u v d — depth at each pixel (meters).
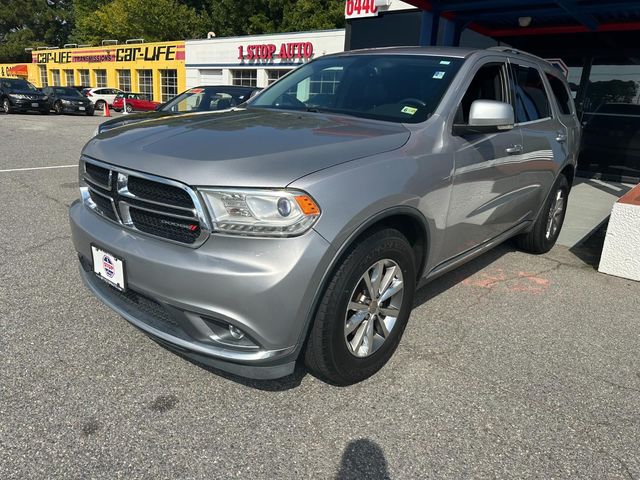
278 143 2.51
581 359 3.19
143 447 2.25
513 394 2.78
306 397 2.65
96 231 2.65
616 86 9.73
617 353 3.29
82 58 42.69
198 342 2.37
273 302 2.20
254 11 41.34
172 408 2.51
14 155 10.11
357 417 2.52
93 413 2.44
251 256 2.19
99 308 3.47
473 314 3.74
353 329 2.63
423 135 2.95
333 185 2.31
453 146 3.08
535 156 4.18
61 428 2.33
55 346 2.98
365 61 3.85
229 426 2.41
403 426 2.47
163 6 46.28
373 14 10.86
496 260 5.00
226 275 2.17
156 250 2.35
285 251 2.19
